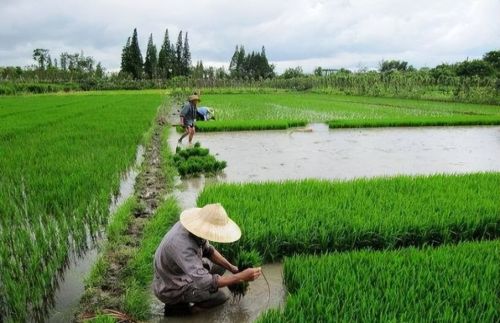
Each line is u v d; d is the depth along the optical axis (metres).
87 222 6.83
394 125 20.62
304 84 71.12
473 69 54.31
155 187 9.23
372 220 6.07
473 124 21.28
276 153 13.55
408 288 4.37
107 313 4.39
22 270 5.02
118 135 14.65
